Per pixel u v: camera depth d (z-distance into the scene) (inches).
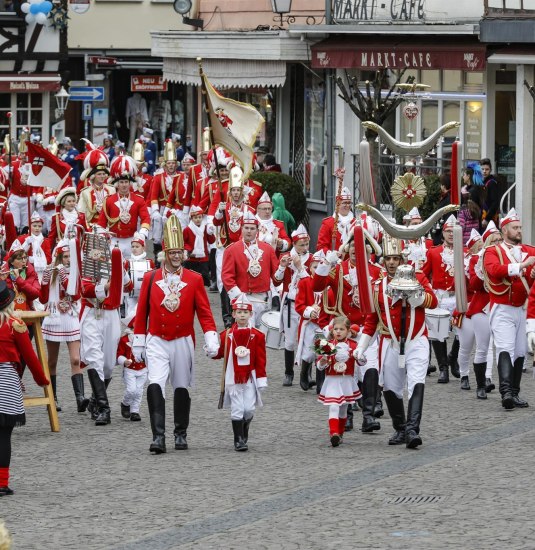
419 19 1918.1
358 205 1035.9
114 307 1125.1
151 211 1971.0
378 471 924.6
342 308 1135.6
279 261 1288.1
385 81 2044.8
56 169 1457.9
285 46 2164.1
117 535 788.0
